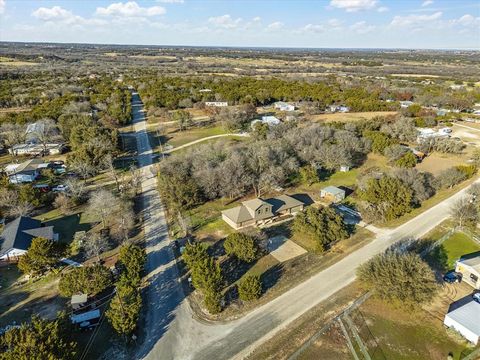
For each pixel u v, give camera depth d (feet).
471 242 148.56
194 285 112.88
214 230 156.25
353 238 151.02
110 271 119.55
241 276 125.18
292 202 174.09
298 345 95.45
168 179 181.78
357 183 201.46
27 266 121.29
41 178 215.31
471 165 224.33
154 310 108.99
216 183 185.57
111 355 92.43
